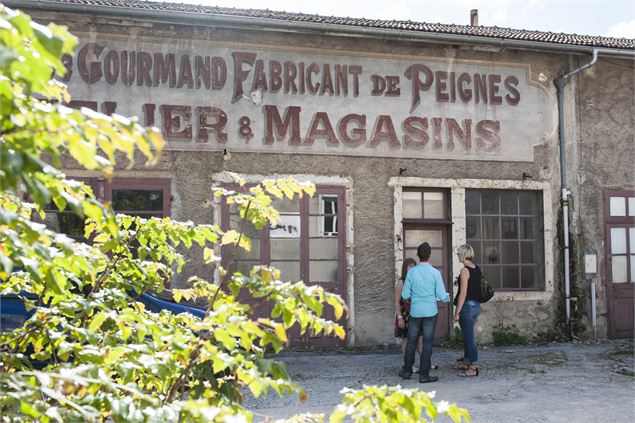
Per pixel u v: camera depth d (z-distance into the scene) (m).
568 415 6.79
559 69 12.62
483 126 12.14
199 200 10.73
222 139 10.90
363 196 11.45
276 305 2.34
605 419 6.63
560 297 12.30
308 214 11.23
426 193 11.95
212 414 1.72
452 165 11.92
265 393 2.07
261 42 11.20
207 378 2.43
